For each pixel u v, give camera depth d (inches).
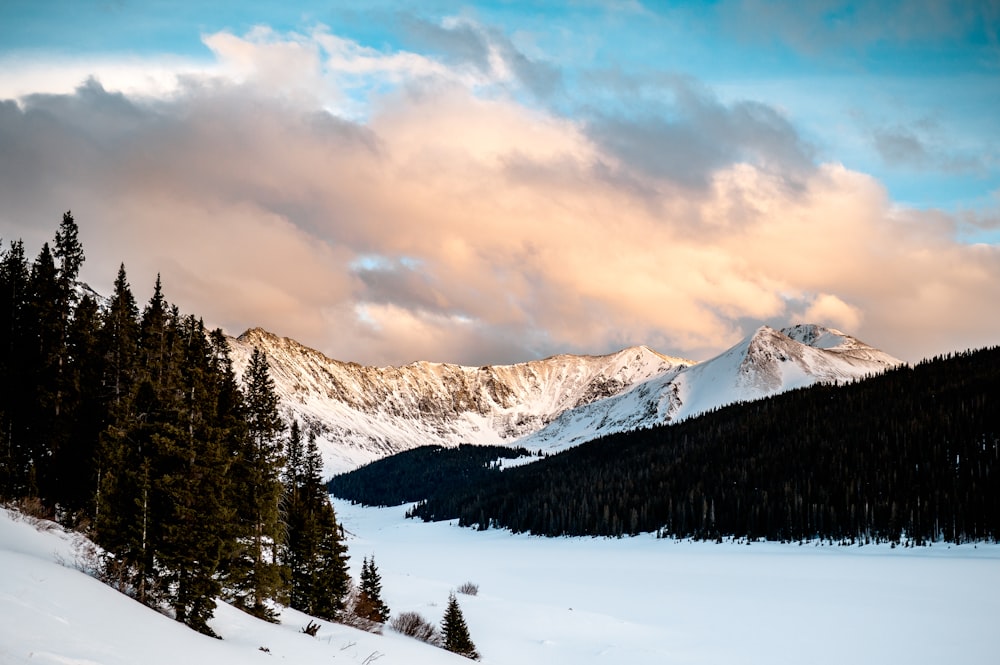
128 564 855.7
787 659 1740.9
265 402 1612.9
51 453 1365.7
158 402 967.0
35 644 479.8
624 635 1977.1
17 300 1594.5
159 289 1621.6
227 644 793.6
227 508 1003.3
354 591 1859.0
